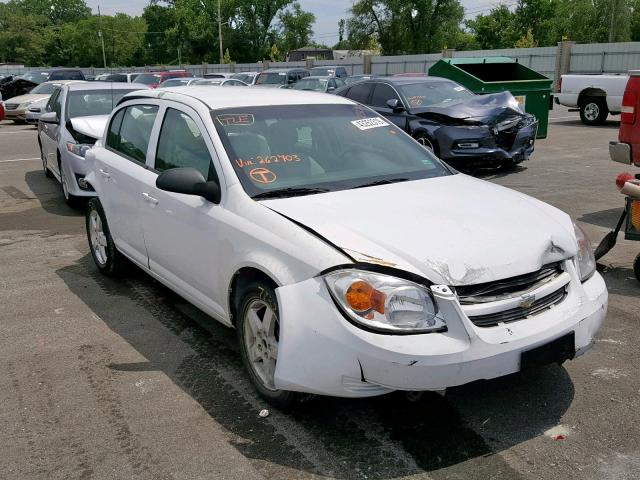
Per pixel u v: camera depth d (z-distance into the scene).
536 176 10.48
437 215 3.43
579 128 17.64
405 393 3.43
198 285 4.11
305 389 3.06
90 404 3.60
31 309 5.07
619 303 4.96
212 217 3.80
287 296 3.11
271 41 88.88
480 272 2.99
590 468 2.94
